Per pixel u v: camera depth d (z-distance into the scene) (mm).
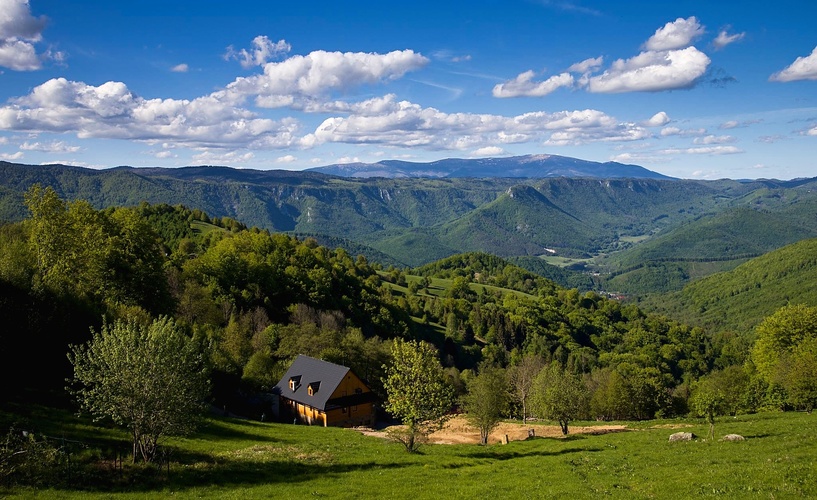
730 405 72125
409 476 35219
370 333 143750
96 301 66750
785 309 88875
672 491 26609
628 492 27453
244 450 41719
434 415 43250
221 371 74562
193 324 87250
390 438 52875
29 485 28250
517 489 30281
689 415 85750
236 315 105188
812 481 24641
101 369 31922
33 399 43312
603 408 88750
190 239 184750
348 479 34375
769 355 86000
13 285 52781
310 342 91312
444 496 29781
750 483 25797
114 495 28109
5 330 47750
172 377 32344
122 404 31438
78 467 31422
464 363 171375
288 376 79438
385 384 45031
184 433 33125
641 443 44188
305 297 136250
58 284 59750
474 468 37844
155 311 79312
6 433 34000
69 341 54406
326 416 71188
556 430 63500
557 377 62781
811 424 46844
